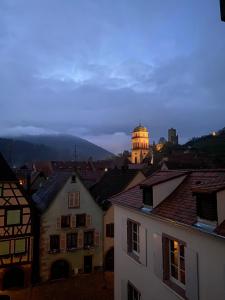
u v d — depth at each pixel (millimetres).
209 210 8797
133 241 14594
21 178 46750
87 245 28688
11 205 25531
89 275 28109
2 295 23250
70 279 27219
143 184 13203
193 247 9547
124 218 14953
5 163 25922
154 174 15242
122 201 15391
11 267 25250
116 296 15703
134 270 13766
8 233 25281
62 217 27969
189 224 9422
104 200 31891
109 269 29547
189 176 13203
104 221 29594
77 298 23562
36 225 27375
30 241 26094
